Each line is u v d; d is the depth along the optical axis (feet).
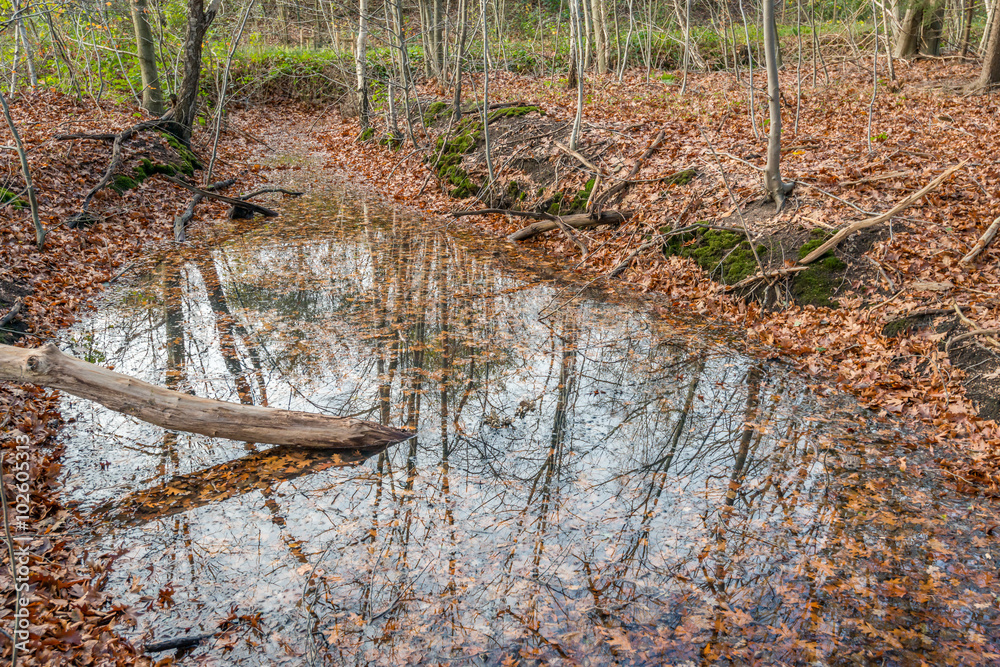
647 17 76.43
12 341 21.94
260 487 15.58
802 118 44.98
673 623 11.78
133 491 15.29
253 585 12.57
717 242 30.01
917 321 22.03
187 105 51.11
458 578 12.82
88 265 30.22
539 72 79.77
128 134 43.88
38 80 58.59
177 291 28.89
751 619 11.87
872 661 10.98
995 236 23.65
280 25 99.76
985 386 18.83
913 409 19.10
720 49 77.00
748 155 35.68
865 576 12.94
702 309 27.66
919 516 14.78
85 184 37.29
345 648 11.20
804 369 22.34
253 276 31.17
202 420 16.24
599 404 20.06
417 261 34.17
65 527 14.01
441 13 90.63
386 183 53.83
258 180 53.78
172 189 43.06
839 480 16.15
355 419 17.54
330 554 13.43
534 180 42.37
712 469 16.66
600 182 38.14
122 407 15.79
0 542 12.85
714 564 13.29
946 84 51.83
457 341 24.38
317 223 41.93
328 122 85.30
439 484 15.85
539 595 12.41
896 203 27.37
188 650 11.11
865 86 54.13
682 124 43.42
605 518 14.73
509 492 15.62
